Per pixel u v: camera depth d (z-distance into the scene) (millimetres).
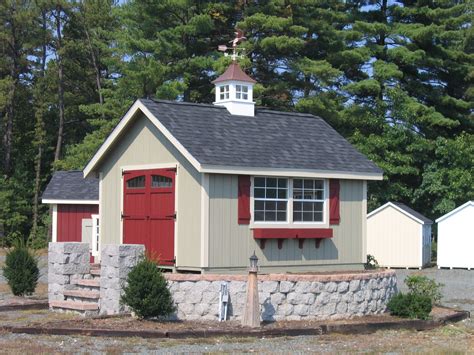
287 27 37125
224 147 18031
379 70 39875
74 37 51188
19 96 50375
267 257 18406
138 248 16609
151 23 38438
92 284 17938
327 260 19516
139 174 19078
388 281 18391
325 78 37938
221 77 20609
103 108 41500
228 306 16234
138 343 13797
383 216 34844
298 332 15125
